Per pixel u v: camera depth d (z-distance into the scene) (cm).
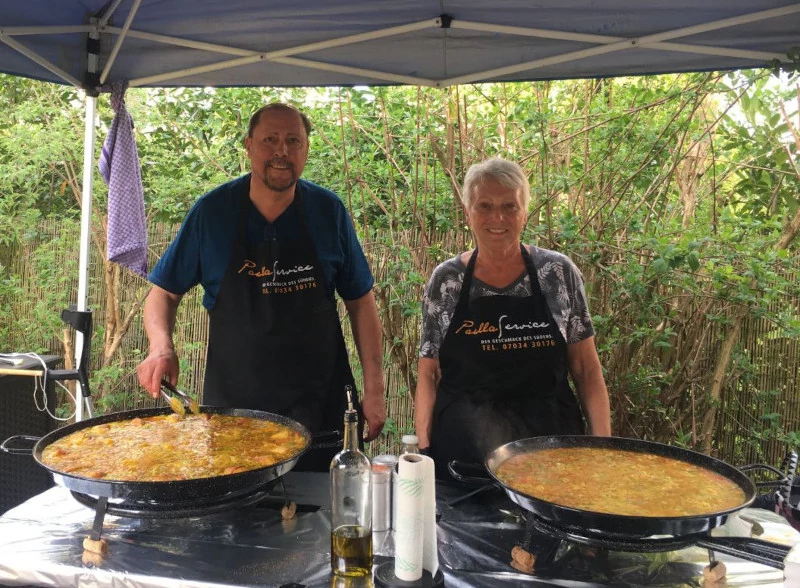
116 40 463
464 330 346
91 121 489
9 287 812
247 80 475
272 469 229
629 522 191
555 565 215
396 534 197
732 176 636
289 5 407
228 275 364
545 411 341
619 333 557
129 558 213
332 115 675
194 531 235
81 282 508
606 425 337
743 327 564
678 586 203
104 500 221
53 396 572
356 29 421
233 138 759
